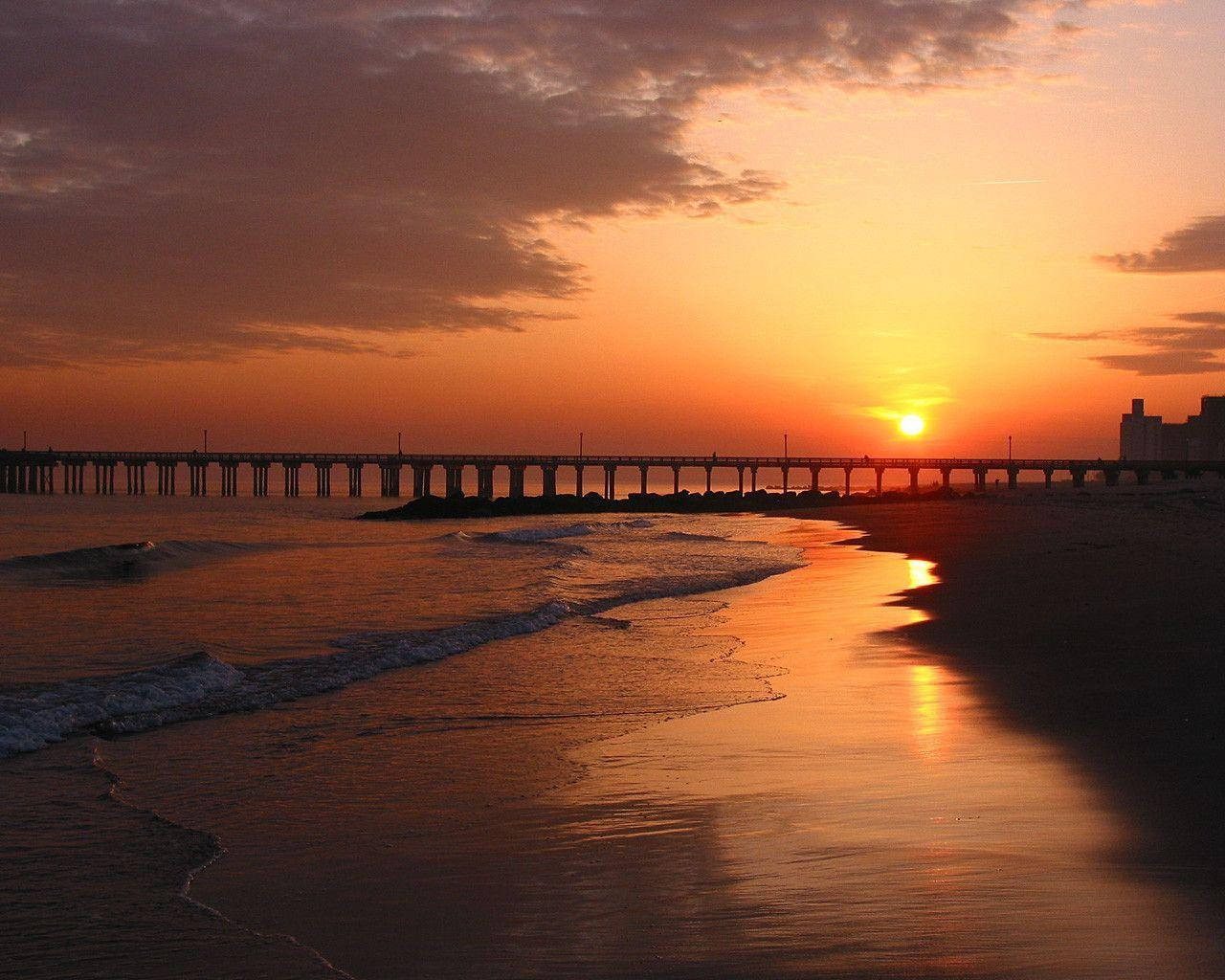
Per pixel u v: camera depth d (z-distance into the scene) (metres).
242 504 98.31
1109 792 7.96
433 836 7.61
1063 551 29.53
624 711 11.84
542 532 52.94
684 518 78.00
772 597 23.55
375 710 12.02
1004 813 7.61
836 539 44.75
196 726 11.24
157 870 6.96
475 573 29.86
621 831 7.62
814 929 5.73
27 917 6.18
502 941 5.75
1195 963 5.19
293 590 25.12
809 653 15.48
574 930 5.86
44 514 76.31
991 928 5.66
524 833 7.66
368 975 5.38
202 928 6.01
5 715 11.12
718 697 12.52
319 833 7.75
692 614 20.75
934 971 5.18
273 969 5.48
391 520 73.94
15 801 8.53
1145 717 10.23
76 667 14.50
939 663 13.92
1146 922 5.69
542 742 10.45
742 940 5.64
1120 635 14.82
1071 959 5.26
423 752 10.08
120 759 9.91
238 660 14.99
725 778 8.95
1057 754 9.08
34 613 20.61
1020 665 13.32
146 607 21.80
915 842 7.07
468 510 79.69
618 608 22.08
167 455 120.94
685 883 6.53
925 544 37.84
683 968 5.34
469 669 14.63
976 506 70.50
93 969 5.50
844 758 9.40
